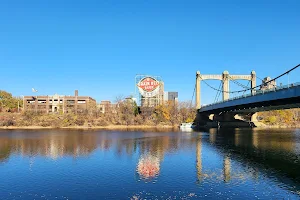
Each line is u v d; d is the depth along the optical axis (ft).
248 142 224.94
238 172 118.42
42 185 99.60
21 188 96.37
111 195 88.69
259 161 142.51
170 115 501.56
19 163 136.77
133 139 245.24
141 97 536.01
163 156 155.74
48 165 132.05
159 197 86.53
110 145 201.98
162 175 112.57
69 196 88.12
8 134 298.97
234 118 482.69
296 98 181.16
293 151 176.65
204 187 96.53
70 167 127.54
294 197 87.20
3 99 596.29
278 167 128.47
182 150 178.19
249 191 92.53
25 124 439.22
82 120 461.78
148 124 476.54
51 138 253.03
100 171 119.65
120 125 465.06
